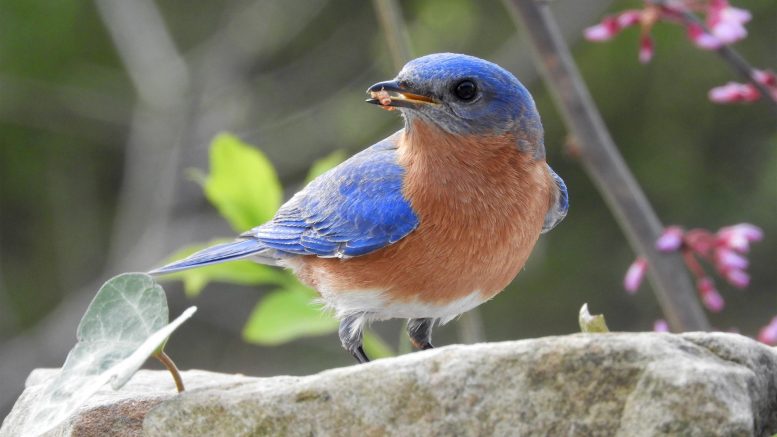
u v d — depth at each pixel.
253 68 22.42
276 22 22.00
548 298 20.14
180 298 21.73
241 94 22.11
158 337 6.16
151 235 21.02
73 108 21.42
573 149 9.66
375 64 21.12
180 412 6.28
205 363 21.67
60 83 21.39
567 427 5.60
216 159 9.40
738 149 19.41
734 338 5.82
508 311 20.22
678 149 19.41
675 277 9.37
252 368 21.55
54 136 21.48
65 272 21.52
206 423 6.22
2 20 20.56
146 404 7.09
